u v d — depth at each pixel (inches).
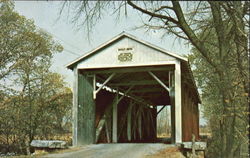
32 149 719.1
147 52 531.2
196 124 955.3
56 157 404.5
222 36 223.9
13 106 727.7
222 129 247.0
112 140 661.3
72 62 550.6
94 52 551.5
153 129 1094.4
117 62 541.6
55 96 794.2
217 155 496.1
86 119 557.3
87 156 410.3
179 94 507.2
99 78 619.5
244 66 208.4
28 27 746.8
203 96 681.6
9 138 733.3
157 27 311.1
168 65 535.2
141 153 435.5
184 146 442.0
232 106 220.1
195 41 227.1
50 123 781.9
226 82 221.8
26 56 753.6
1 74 722.8
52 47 786.2
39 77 765.9
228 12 196.9
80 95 543.5
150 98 984.3
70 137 812.0
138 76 668.1
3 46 719.7
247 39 199.3
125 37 544.4
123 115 742.5
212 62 227.9
